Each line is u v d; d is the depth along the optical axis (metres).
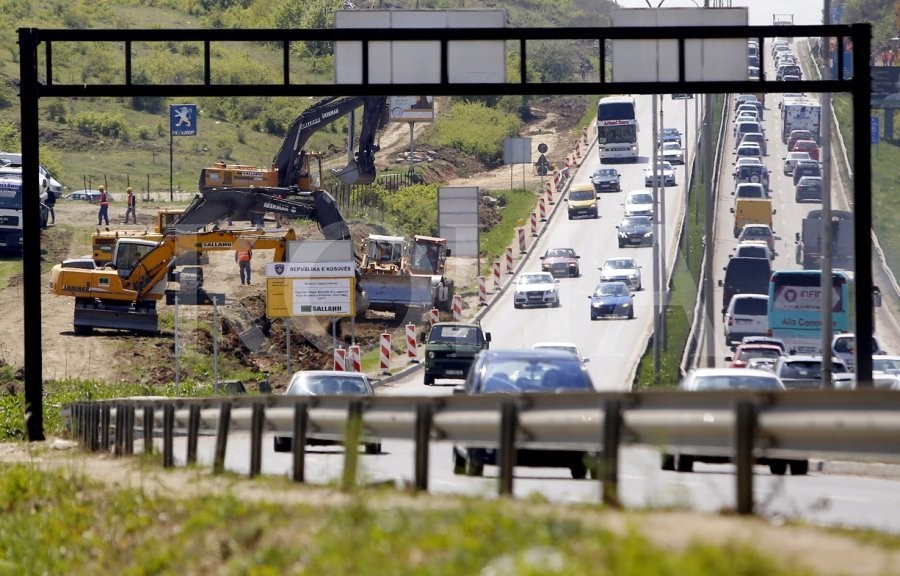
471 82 99.81
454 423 48.75
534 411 45.47
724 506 37.88
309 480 61.62
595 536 31.48
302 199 197.38
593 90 99.44
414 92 99.88
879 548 31.52
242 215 195.50
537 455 63.03
